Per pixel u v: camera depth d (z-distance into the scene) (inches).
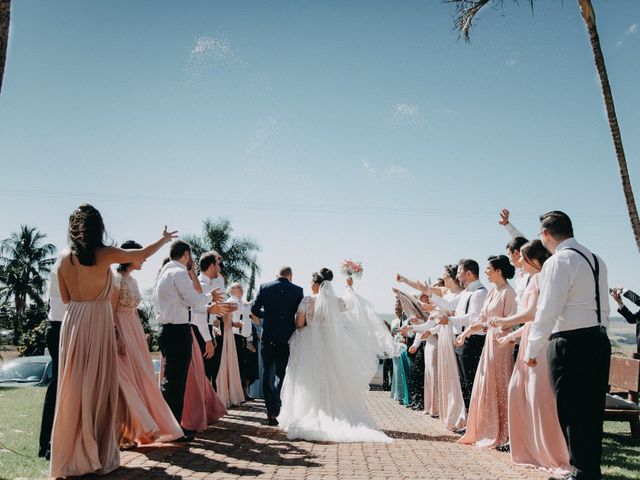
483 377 248.7
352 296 303.6
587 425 164.1
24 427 268.2
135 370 217.2
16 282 2389.3
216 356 339.3
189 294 236.7
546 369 199.0
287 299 303.4
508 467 199.8
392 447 239.5
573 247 173.3
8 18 188.4
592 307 167.5
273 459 205.2
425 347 385.4
